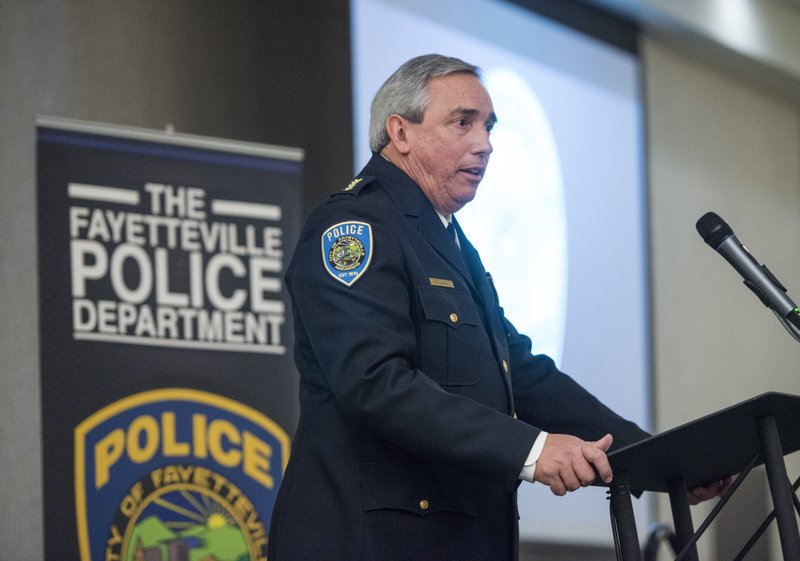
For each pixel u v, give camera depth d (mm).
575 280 10516
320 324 3611
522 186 10078
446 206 4039
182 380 6516
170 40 8109
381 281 3623
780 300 3672
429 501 3629
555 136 10523
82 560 6125
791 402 3057
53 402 6180
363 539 3584
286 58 8625
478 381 3738
